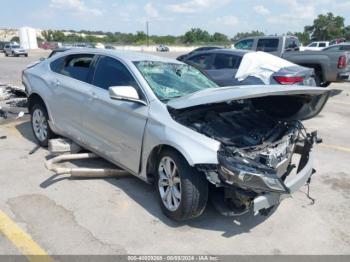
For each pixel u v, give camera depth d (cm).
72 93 501
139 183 465
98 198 423
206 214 397
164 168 382
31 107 610
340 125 833
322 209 420
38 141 605
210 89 424
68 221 372
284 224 385
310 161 405
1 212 385
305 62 1233
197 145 341
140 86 415
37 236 345
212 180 333
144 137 393
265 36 1386
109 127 440
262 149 365
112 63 466
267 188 320
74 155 486
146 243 341
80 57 525
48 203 408
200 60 927
